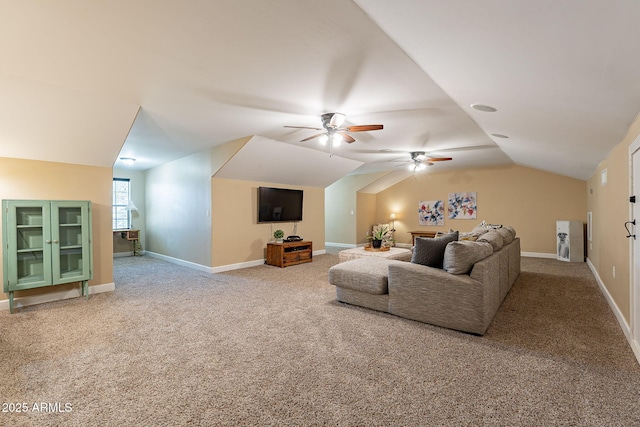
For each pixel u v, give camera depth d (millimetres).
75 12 1686
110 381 2004
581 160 4336
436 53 1864
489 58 1715
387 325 2934
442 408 1718
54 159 3826
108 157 4059
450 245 2906
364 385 1948
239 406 1750
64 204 3670
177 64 2309
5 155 3529
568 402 1761
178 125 3941
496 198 7570
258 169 5613
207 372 2113
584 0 1032
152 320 3107
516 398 1803
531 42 1423
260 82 2637
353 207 8922
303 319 3113
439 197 8438
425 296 2961
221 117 3617
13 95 2740
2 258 3447
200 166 5637
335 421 1621
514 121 2988
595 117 2334
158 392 1884
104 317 3199
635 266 2451
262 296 3938
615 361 2232
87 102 3000
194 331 2822
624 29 1138
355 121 3773
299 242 6281
